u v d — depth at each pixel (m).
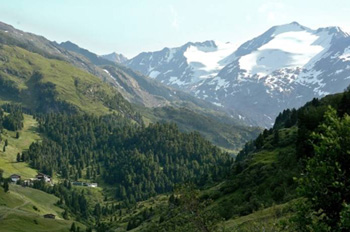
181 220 40.56
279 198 89.31
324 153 25.09
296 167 104.12
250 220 62.62
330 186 24.05
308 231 24.75
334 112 26.16
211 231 39.31
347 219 21.53
